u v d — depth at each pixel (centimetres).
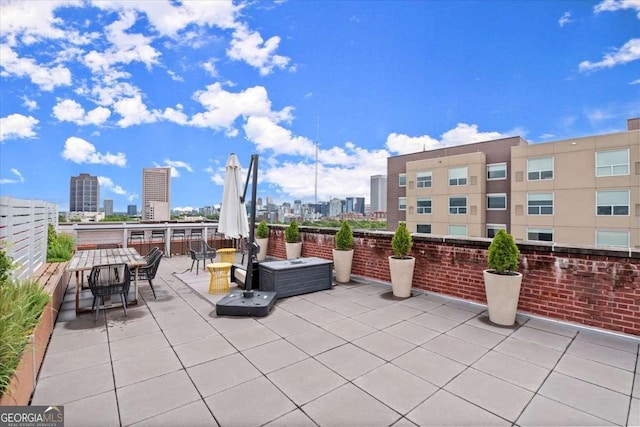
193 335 366
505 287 394
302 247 833
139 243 988
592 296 374
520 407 231
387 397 243
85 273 667
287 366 292
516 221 2184
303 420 216
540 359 307
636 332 346
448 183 2527
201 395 245
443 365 294
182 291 574
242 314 434
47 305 337
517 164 2172
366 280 637
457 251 497
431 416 220
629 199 1753
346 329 385
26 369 233
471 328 388
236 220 559
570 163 1950
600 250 366
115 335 366
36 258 522
